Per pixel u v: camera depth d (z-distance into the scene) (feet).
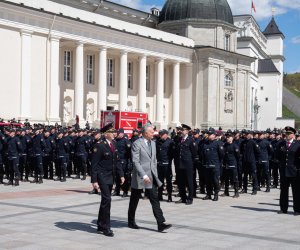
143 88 176.76
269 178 73.41
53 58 138.92
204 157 60.90
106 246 33.35
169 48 188.44
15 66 129.80
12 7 126.62
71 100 155.74
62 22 140.87
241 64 219.41
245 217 47.16
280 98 371.35
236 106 216.74
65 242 34.24
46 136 82.43
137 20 206.08
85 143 84.79
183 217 46.42
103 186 37.27
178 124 196.13
